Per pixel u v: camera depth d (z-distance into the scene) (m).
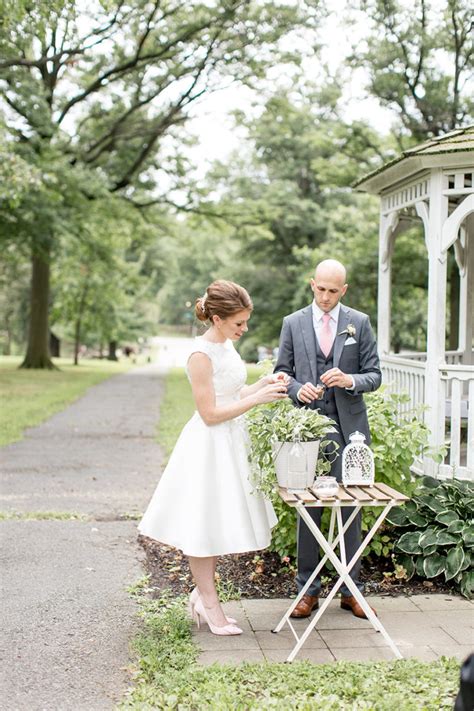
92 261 28.67
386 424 5.06
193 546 3.61
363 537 4.91
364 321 4.13
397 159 6.14
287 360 4.21
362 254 19.50
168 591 4.52
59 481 8.13
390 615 4.17
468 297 8.39
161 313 90.50
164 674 3.34
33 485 7.90
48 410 14.62
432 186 6.04
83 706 3.12
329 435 4.07
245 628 3.98
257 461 3.75
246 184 34.03
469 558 4.57
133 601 4.41
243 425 3.94
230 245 47.41
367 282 19.70
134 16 16.23
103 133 22.83
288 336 4.20
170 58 18.94
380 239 7.55
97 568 5.05
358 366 4.12
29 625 4.02
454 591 4.60
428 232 6.13
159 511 3.73
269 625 4.02
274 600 4.44
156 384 23.22
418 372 6.43
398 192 7.00
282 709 2.88
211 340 3.78
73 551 5.43
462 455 6.86
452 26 15.03
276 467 3.69
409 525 4.92
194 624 4.04
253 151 33.84
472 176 5.82
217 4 16.72
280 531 4.86
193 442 3.77
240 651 3.65
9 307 46.69
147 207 26.88
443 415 5.97
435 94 15.70
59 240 22.22
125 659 3.60
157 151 24.50
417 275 19.19
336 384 3.90
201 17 17.33
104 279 34.91
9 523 6.21
